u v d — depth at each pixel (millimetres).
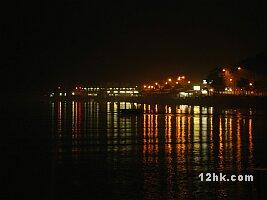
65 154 53469
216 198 32812
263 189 33625
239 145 58438
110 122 101375
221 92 185125
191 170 42094
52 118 116688
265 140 63188
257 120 98500
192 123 94125
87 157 51000
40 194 34656
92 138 70250
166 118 111062
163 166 44344
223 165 44125
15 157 51375
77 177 40125
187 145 59688
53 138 70688
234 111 132500
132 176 40094
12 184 37812
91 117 119500
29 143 64562
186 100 194625
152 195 33906
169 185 36562
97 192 34938
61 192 35156
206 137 68188
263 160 46594
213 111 136375
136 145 60875
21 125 95188
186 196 33531
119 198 33344
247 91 170750
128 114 129500
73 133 78125
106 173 41500
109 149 57281
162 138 68438
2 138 70938
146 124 94062
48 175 41062
